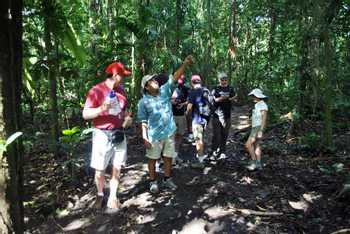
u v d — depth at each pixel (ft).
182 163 23.47
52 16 19.44
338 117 34.58
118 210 16.98
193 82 22.88
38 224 16.47
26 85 24.47
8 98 8.59
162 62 33.63
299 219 16.97
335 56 29.37
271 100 35.99
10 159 8.68
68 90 31.24
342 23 26.58
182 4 38.45
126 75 16.53
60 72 22.06
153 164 18.34
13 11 9.39
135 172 21.56
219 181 20.25
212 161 23.70
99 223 16.30
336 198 18.79
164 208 17.29
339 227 16.43
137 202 17.79
